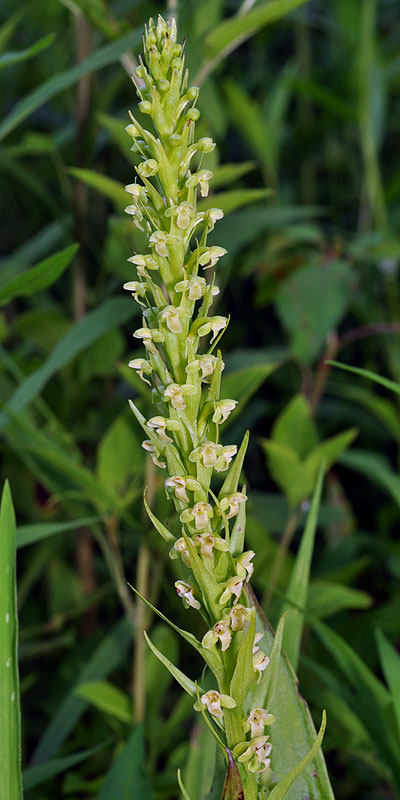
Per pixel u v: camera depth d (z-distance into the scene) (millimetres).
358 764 725
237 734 349
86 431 865
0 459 894
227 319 345
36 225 1263
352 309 1060
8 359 672
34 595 965
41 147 823
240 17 585
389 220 1097
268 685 355
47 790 669
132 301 618
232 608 341
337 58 1370
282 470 640
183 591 348
